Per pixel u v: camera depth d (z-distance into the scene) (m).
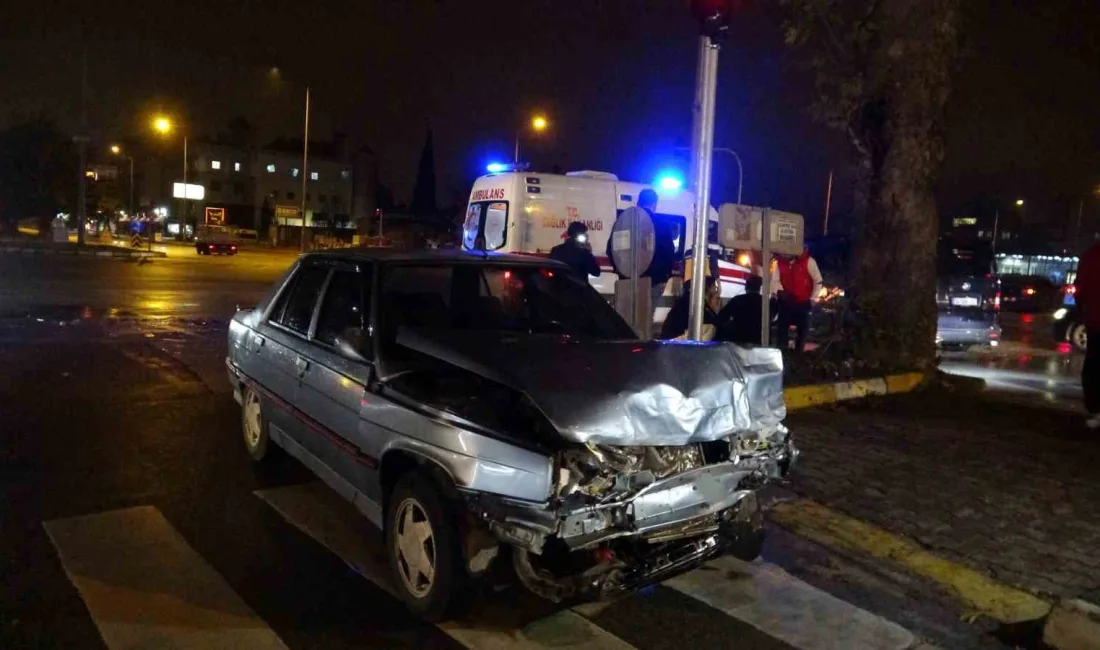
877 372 9.86
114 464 6.54
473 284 5.59
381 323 4.91
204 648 3.92
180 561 4.84
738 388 4.39
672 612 4.48
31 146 52.19
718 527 4.61
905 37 9.66
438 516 4.03
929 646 4.22
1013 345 17.66
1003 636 4.33
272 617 4.24
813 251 21.89
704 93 7.55
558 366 4.19
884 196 10.02
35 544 5.00
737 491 4.49
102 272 27.55
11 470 6.31
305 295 5.95
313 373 5.30
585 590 4.00
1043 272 45.50
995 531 5.53
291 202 93.12
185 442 7.22
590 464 3.89
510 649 4.02
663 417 4.05
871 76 9.86
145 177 89.75
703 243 7.67
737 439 4.45
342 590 4.55
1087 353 7.96
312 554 5.00
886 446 7.30
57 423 7.67
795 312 12.02
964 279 15.41
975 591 4.76
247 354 6.54
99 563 4.77
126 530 5.26
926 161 9.95
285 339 5.86
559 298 5.84
